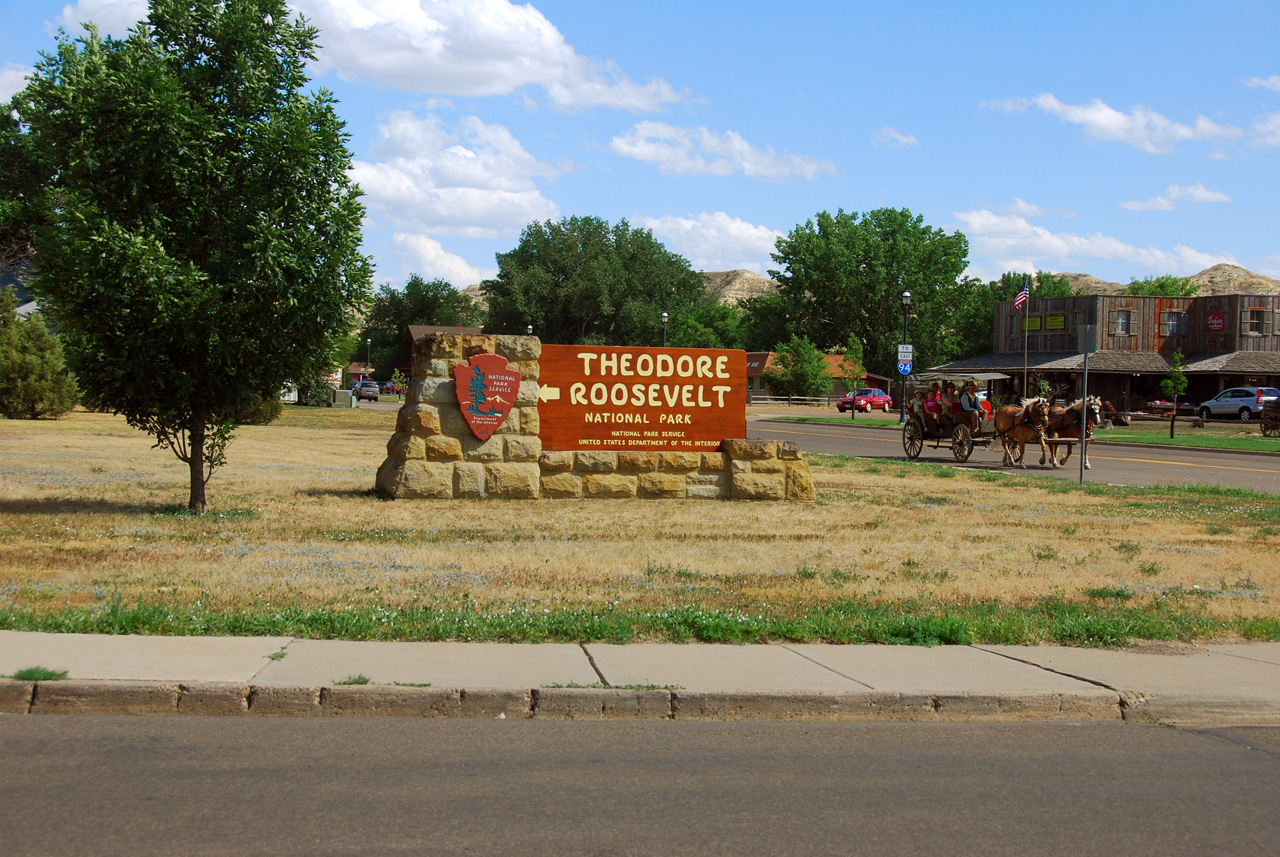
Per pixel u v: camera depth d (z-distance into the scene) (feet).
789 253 340.39
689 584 33.99
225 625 25.43
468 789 16.87
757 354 330.95
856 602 31.45
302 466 74.28
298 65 48.26
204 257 46.96
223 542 39.47
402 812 15.79
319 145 45.91
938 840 15.39
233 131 46.42
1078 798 17.40
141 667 21.77
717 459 58.70
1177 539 47.50
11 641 23.56
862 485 70.23
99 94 43.45
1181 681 24.02
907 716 21.95
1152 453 113.50
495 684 21.48
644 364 58.03
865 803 16.84
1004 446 93.20
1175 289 380.37
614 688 21.49
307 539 40.91
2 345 119.24
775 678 22.90
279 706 20.66
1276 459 105.29
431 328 362.53
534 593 31.60
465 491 55.01
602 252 350.23
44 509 46.62
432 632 25.73
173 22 46.26
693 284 367.45
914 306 319.27
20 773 16.97
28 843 14.24
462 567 35.70
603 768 18.11
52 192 44.70
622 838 15.06
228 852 14.16
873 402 252.01
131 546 37.91
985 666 24.79
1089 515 55.72
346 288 47.37
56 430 101.19
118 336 44.80
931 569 38.34
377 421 153.79
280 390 50.24
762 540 44.37
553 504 54.29
